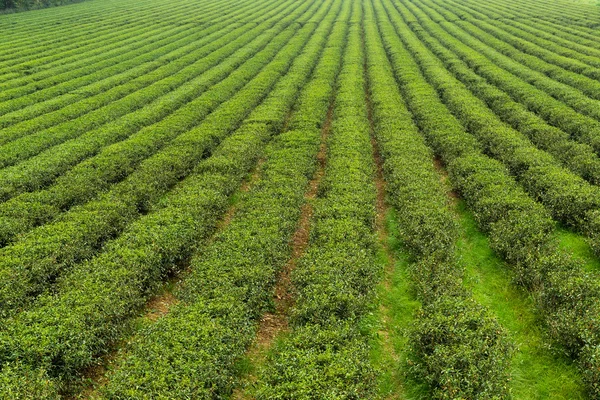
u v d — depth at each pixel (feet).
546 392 44.80
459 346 44.16
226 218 77.15
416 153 88.99
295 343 46.03
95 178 83.05
